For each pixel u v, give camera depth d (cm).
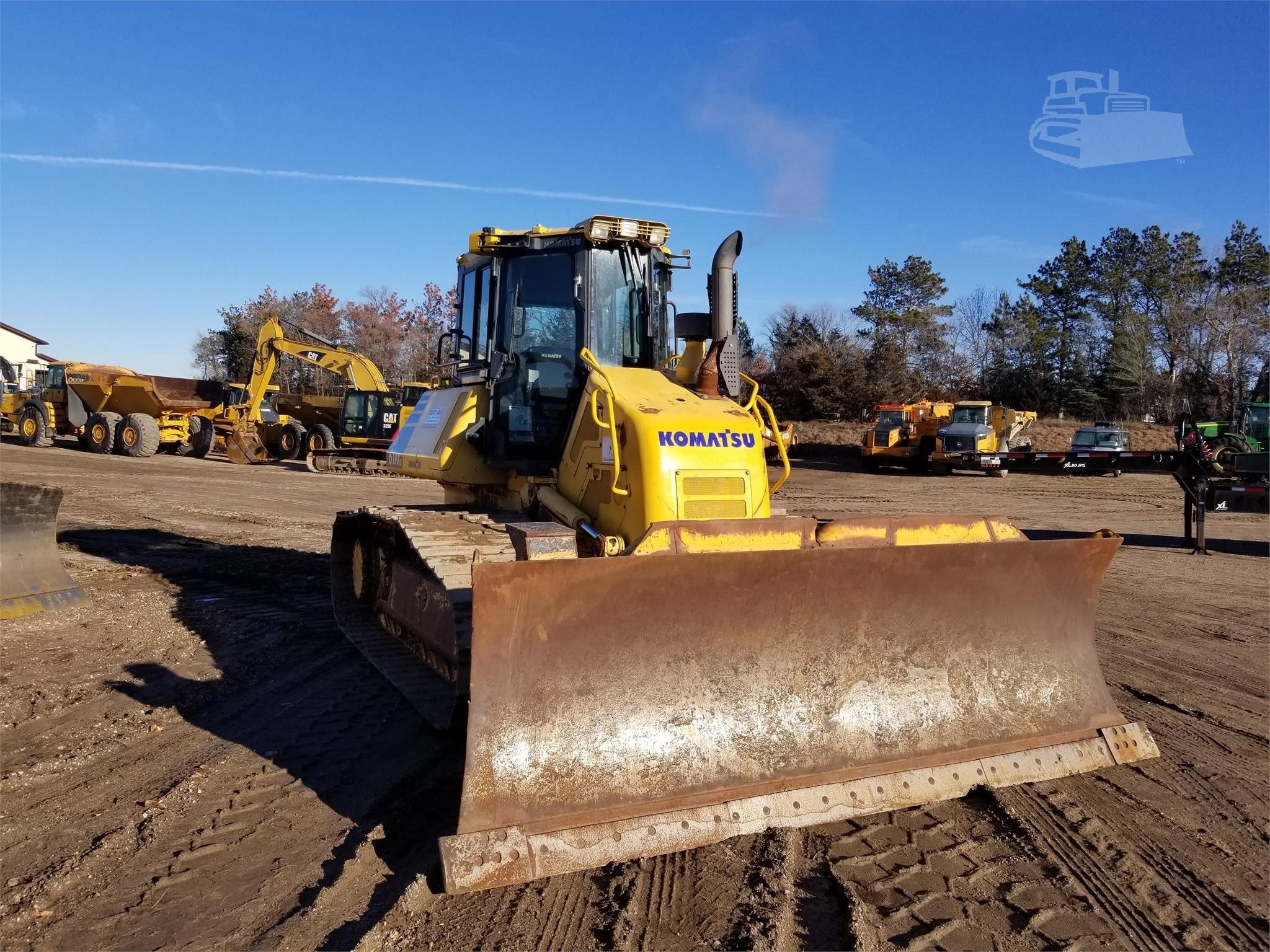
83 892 352
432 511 649
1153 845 398
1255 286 4478
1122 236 5019
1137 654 738
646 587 399
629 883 355
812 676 437
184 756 491
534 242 634
